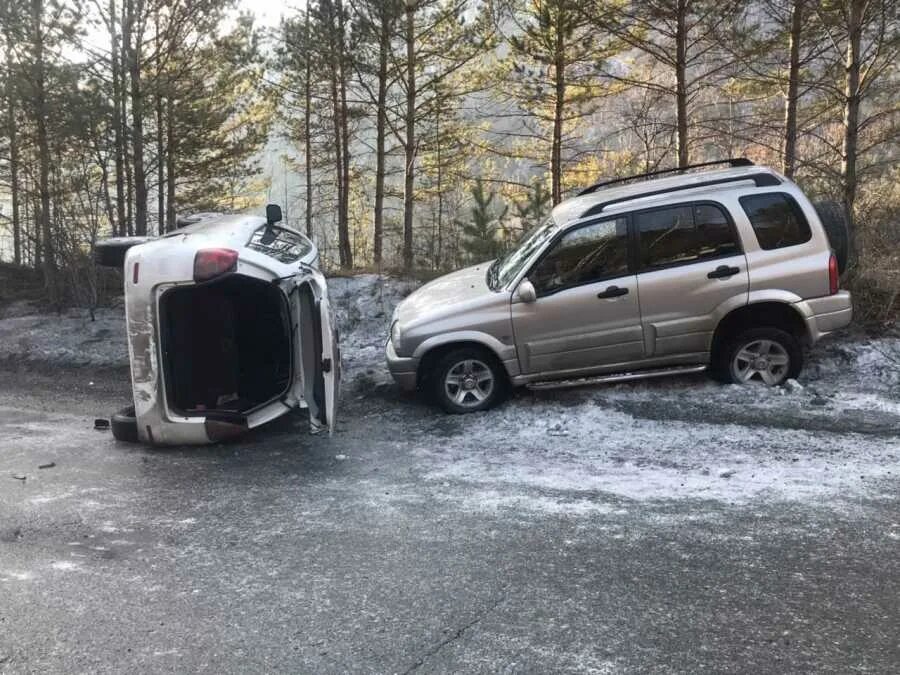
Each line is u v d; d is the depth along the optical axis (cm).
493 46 1695
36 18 1364
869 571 351
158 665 304
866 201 1040
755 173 638
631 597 339
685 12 1182
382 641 314
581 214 648
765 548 380
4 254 2575
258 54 1672
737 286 620
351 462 576
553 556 385
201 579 382
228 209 2264
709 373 686
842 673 276
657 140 1562
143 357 614
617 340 640
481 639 312
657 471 502
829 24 1022
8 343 1122
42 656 314
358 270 1313
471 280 742
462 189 2120
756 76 1389
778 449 523
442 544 408
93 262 1233
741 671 280
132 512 490
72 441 689
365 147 2133
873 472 473
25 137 1476
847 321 623
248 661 304
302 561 398
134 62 1414
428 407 712
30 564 410
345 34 1628
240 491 522
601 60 1579
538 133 1911
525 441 591
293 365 637
